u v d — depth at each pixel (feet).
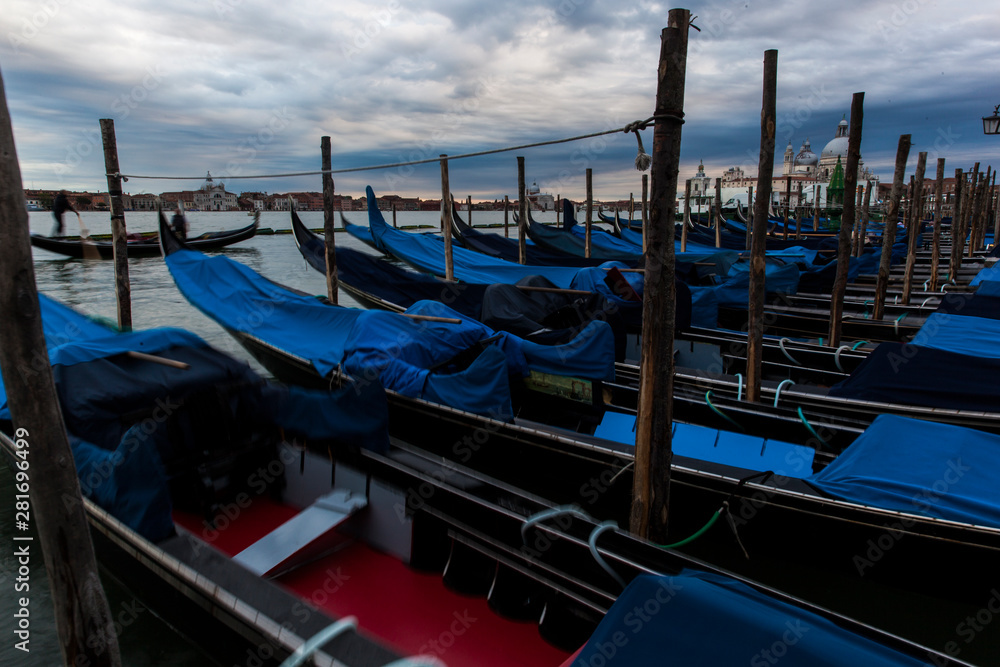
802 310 37.76
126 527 13.47
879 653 8.26
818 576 15.85
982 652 14.17
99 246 73.67
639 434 13.97
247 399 16.89
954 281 58.03
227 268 32.22
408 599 14.16
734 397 23.57
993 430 19.19
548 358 22.93
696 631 8.18
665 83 12.44
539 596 13.42
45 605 15.48
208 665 12.96
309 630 10.57
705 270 45.98
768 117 20.61
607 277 32.24
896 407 20.81
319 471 17.47
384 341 23.20
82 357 16.49
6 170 7.14
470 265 46.93
